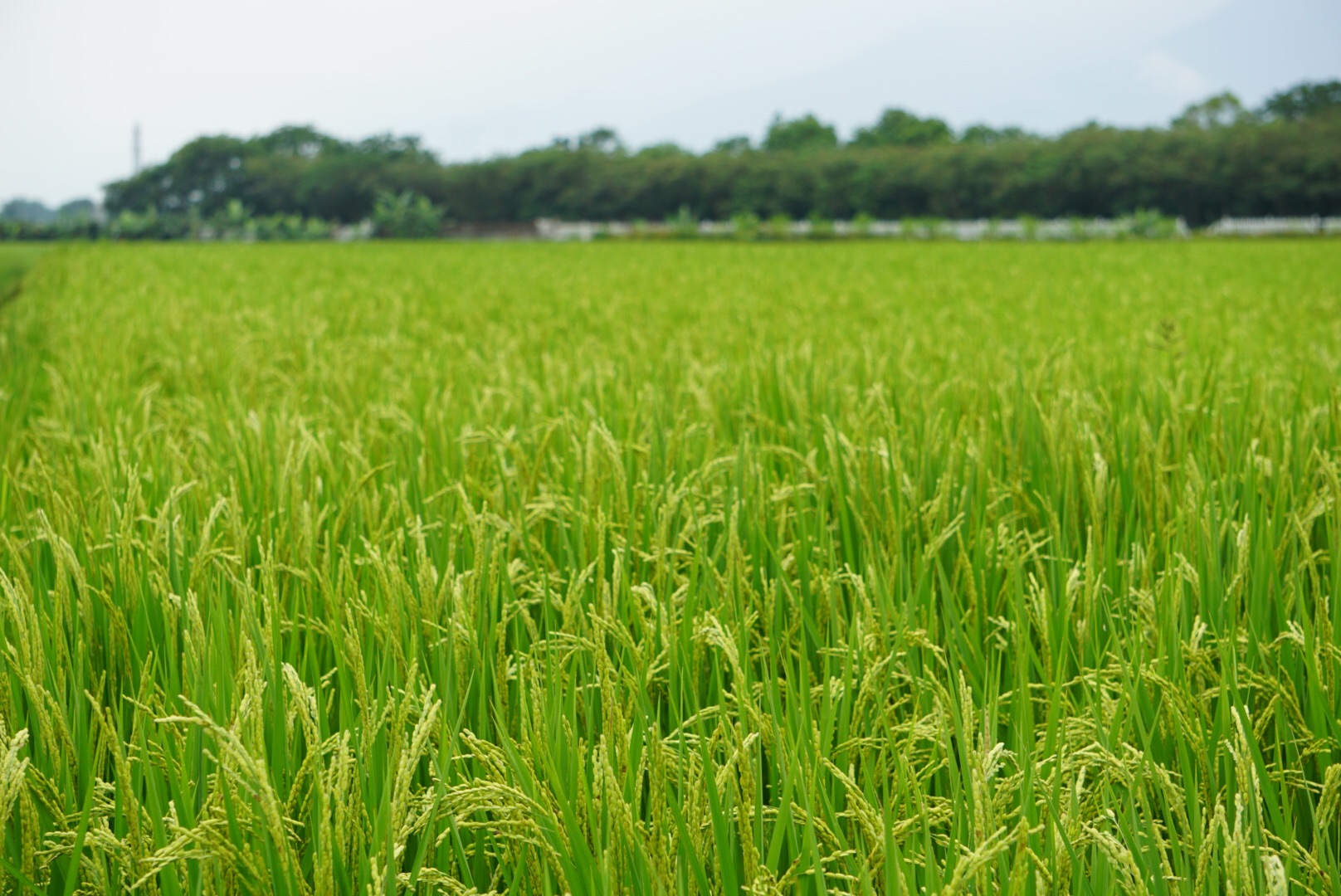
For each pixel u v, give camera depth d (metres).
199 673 1.96
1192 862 1.76
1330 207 98.50
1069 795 1.89
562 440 4.16
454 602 2.30
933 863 1.56
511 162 134.25
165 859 1.53
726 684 2.49
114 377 6.52
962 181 110.75
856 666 2.24
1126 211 104.12
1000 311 12.34
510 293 17.12
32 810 1.64
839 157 119.12
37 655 1.97
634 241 77.56
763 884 1.53
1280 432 3.96
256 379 6.43
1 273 29.48
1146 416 4.52
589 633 2.39
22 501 3.28
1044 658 2.36
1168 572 2.52
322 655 2.58
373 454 4.29
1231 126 106.94
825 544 2.99
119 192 159.62
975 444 3.75
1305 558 2.84
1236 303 13.02
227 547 2.84
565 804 1.66
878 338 8.67
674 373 6.52
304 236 118.00
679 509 3.14
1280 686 2.14
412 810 1.74
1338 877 1.69
